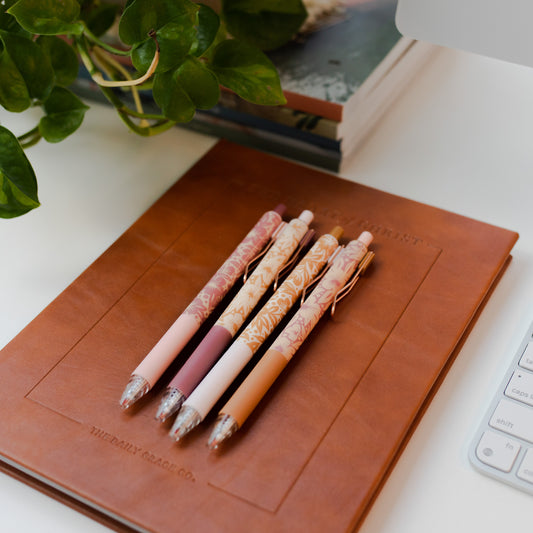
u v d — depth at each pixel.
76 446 0.50
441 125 0.77
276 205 0.67
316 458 0.49
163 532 0.45
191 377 0.51
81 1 0.70
